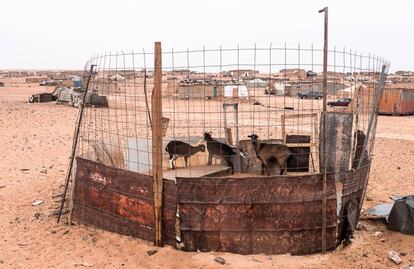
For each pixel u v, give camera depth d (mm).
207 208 4199
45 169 8062
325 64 4141
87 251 4414
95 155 5609
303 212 4184
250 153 5824
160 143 4289
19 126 13656
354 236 4812
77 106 20344
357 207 4805
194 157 6133
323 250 4266
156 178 4316
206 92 14258
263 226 4172
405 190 6969
